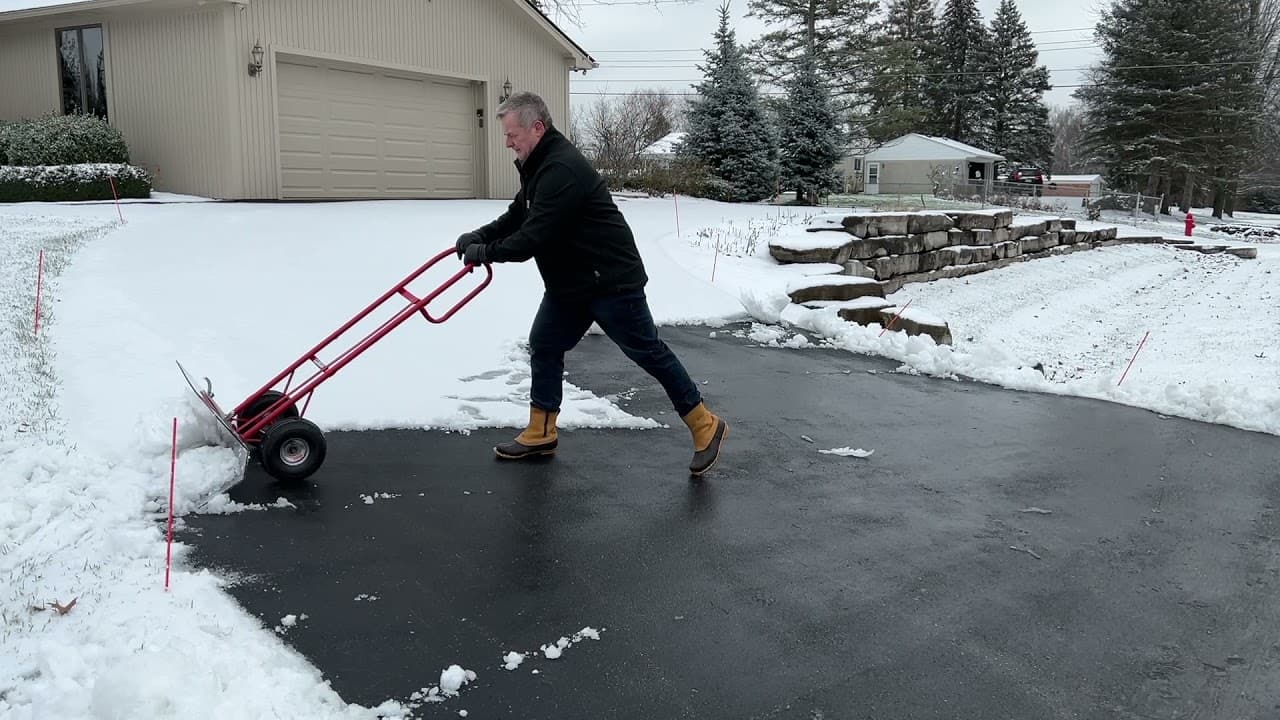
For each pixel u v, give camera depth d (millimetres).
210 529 3918
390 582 3512
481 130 19797
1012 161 67000
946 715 2764
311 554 3723
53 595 3223
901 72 52594
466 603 3371
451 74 18719
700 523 4207
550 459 5031
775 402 6453
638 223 14844
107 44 16250
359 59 16906
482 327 7688
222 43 14820
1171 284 18922
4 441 4418
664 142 46688
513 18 20000
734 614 3354
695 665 3006
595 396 6336
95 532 3750
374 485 4508
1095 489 4797
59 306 6723
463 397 5984
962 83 67000
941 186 40688
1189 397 6441
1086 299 16156
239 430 4516
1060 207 41500
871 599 3500
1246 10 47750
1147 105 46531
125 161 15812
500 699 2789
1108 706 2836
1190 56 46281
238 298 7465
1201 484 4902
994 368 7457
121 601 3207
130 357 5891
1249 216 57094
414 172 18578
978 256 16578
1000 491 4742
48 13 16031
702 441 4848
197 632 3016
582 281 4629
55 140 14961
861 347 8422
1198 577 3762
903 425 5961
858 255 13008
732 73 27984
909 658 3084
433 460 4906
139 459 4426
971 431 5848
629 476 4809
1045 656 3117
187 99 15461
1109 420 6152
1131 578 3738
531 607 3359
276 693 2699
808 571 3732
